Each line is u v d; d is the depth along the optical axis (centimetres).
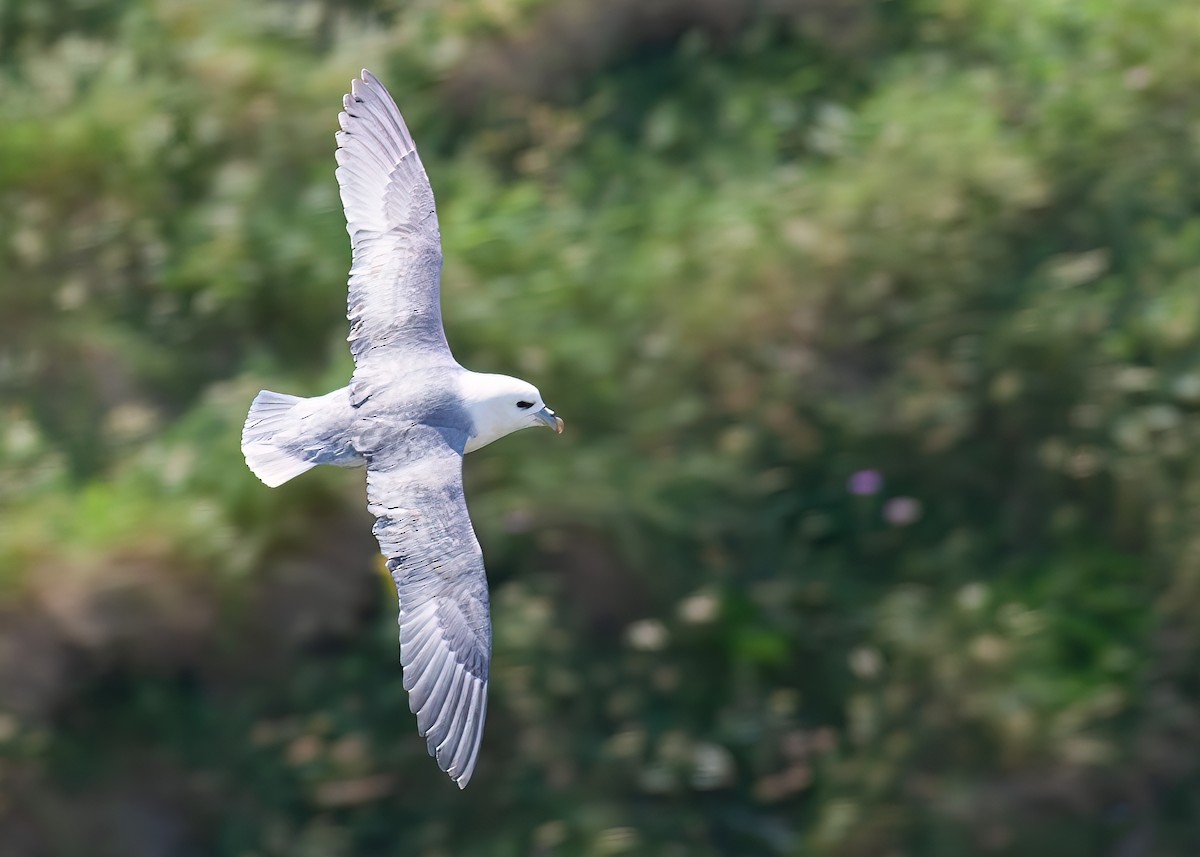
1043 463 1381
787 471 1380
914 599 1330
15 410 1380
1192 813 1268
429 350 983
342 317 1412
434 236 1028
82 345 1408
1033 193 1480
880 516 1376
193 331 1427
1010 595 1336
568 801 1244
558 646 1284
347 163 1038
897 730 1280
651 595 1305
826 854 1241
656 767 1260
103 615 1241
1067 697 1284
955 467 1388
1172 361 1417
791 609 1319
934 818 1247
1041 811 1259
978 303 1437
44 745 1231
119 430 1360
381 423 944
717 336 1395
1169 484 1373
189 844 1243
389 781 1253
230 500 1269
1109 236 1488
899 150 1505
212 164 1505
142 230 1466
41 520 1268
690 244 1445
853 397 1405
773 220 1462
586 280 1410
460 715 868
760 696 1292
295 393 1336
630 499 1309
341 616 1282
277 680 1276
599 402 1351
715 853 1241
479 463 1310
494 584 1308
